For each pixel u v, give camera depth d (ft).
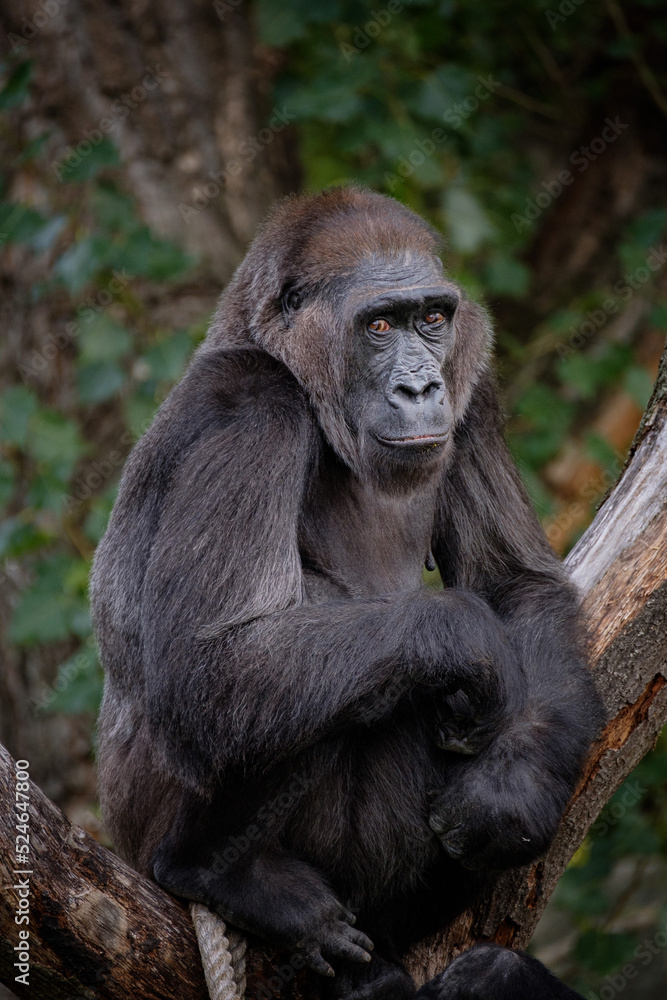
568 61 86.94
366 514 40.63
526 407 73.77
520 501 43.14
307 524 39.96
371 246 40.47
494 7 82.48
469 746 36.09
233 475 36.14
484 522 42.83
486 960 34.24
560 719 36.24
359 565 40.57
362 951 35.47
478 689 35.22
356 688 34.30
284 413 37.45
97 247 63.31
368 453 39.19
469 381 41.98
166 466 38.14
